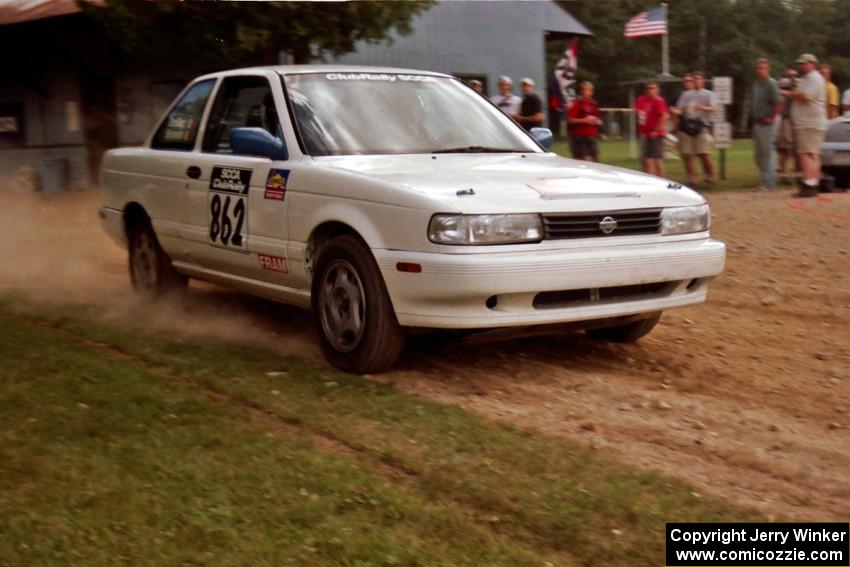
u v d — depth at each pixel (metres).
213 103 7.42
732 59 60.59
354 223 5.77
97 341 6.83
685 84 16.92
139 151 8.09
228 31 14.51
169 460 4.53
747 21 62.34
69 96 20.11
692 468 4.61
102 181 8.58
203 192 7.16
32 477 4.36
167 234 7.64
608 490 4.22
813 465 4.70
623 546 3.77
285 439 4.80
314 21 14.41
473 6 23.25
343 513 4.00
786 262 9.96
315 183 6.08
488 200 5.48
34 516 3.97
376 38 15.39
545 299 5.60
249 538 3.79
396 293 5.58
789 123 16.70
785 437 5.07
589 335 6.96
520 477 4.34
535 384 5.87
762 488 4.41
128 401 5.36
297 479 4.31
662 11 26.56
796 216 12.40
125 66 19.27
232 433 4.88
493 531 3.88
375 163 6.20
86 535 3.82
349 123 6.62
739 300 8.46
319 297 6.09
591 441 4.87
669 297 6.01
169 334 7.01
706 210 6.17
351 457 4.61
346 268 5.92
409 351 6.46
